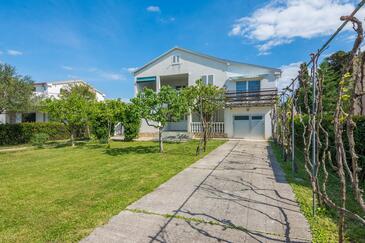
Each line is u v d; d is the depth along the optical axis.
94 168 7.57
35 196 4.79
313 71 3.79
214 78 19.50
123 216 3.68
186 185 5.35
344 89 2.75
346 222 3.33
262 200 4.31
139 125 18.34
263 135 17.44
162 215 3.70
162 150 11.06
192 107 14.71
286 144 8.20
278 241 2.89
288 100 8.22
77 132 21.42
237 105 17.47
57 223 3.50
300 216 3.59
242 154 9.90
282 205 4.05
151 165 7.81
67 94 23.09
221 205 4.09
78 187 5.39
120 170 7.16
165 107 10.34
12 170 7.52
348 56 2.63
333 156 5.73
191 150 11.38
